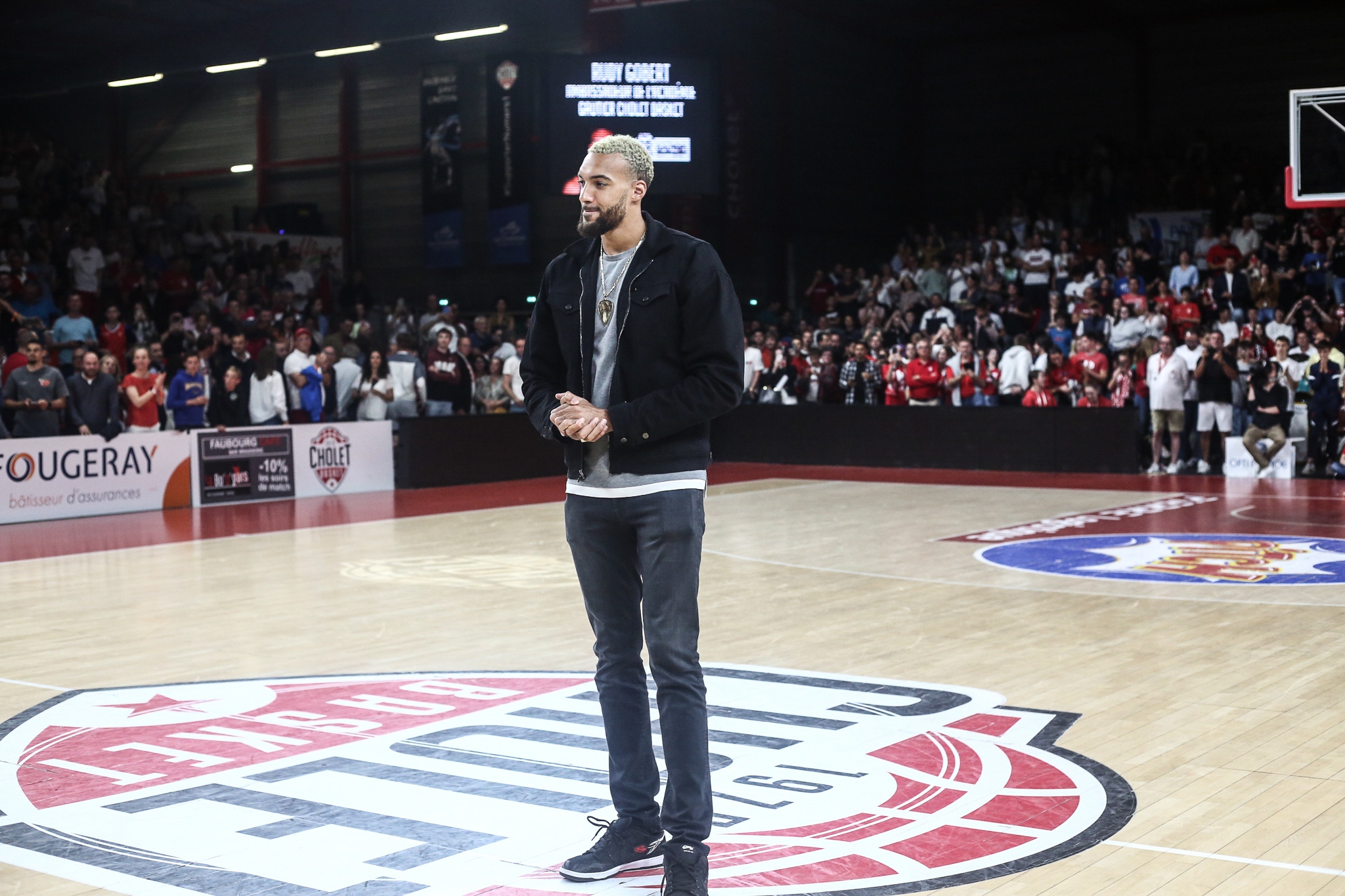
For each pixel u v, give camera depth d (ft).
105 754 15.53
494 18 67.87
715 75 62.13
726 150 67.97
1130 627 22.93
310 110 75.31
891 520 39.78
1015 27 78.07
